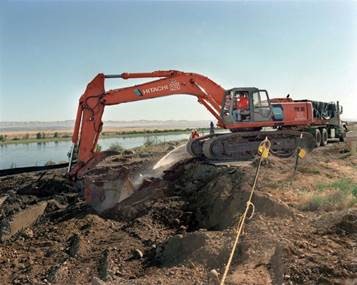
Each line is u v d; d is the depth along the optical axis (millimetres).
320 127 21141
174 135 61062
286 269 6578
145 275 8172
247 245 7633
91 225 11766
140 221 11516
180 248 8789
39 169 20125
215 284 6453
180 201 12531
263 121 17016
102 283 7367
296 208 9555
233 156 16359
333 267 6445
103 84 14914
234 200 10516
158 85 15758
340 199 9383
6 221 12266
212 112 16797
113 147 25188
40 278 9000
